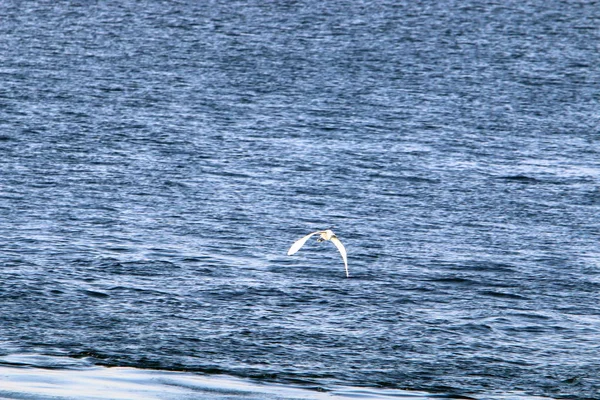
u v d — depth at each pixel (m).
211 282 93.12
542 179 143.50
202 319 83.38
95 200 119.88
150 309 84.94
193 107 180.00
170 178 132.25
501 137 170.88
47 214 112.62
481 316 87.81
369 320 85.31
